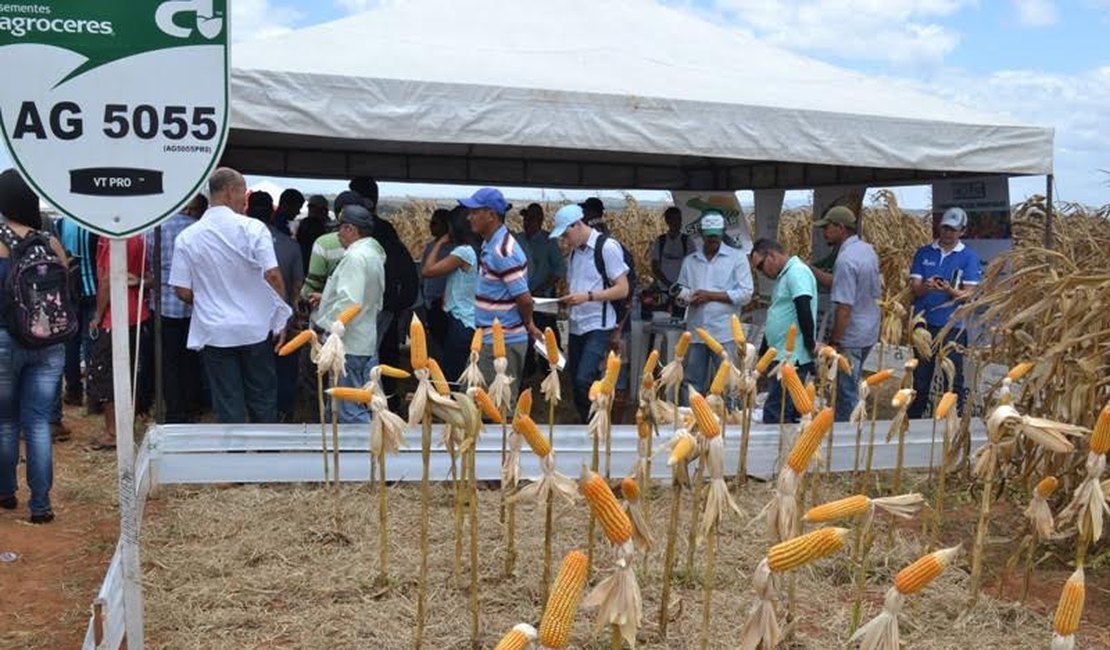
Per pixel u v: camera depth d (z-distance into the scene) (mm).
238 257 6469
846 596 4676
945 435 4836
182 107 3178
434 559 4965
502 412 4785
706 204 11023
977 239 9375
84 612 4496
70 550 5332
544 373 11133
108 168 3145
